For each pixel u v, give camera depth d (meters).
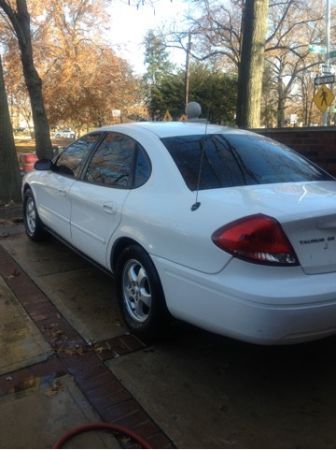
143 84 37.47
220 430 2.60
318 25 30.34
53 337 3.58
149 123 4.15
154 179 3.45
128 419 2.68
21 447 2.47
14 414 2.71
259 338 2.57
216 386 2.99
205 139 3.69
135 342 3.51
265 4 8.77
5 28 26.70
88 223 4.21
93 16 28.53
